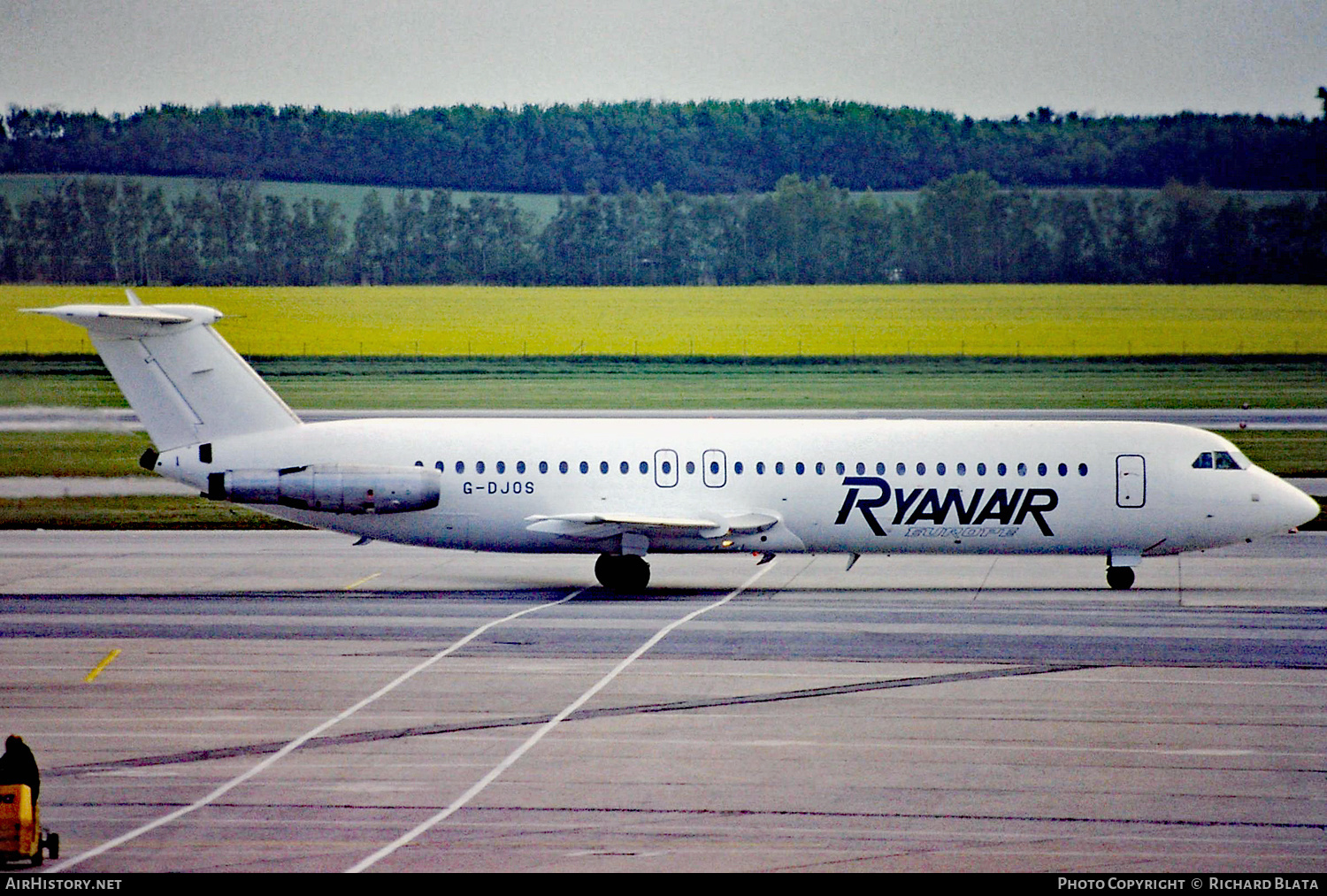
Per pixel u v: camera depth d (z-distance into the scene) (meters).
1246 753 94.94
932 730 100.31
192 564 182.12
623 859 75.19
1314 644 129.88
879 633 134.50
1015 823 81.06
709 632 135.25
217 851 76.19
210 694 110.12
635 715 104.12
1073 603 152.75
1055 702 108.12
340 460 159.62
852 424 167.75
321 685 113.31
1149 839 78.56
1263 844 77.94
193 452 158.12
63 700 108.44
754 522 161.25
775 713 104.75
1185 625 139.12
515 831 79.44
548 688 112.12
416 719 102.81
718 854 76.06
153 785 87.69
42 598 155.38
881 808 83.56
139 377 158.25
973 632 135.12
